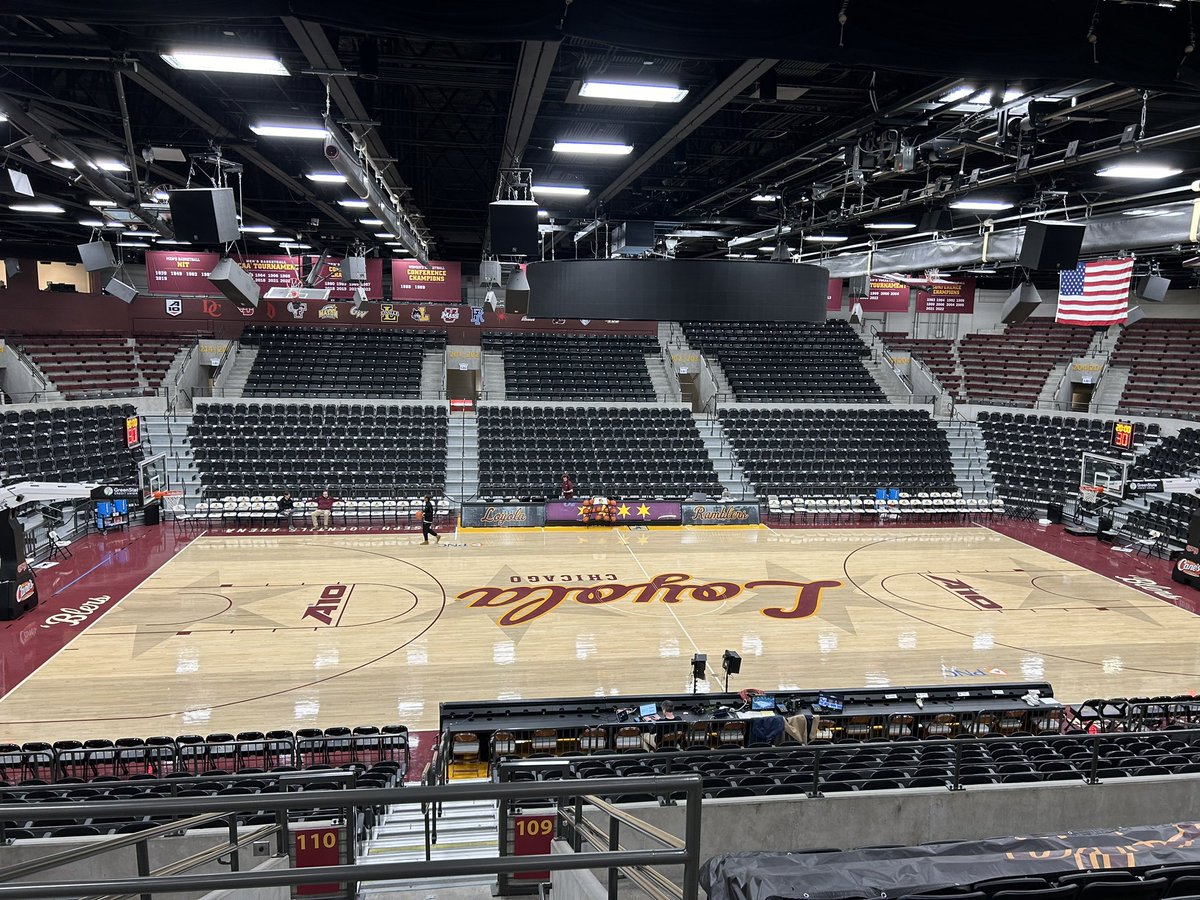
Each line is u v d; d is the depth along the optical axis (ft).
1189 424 81.97
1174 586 59.11
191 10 18.48
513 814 20.20
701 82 33.04
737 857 15.02
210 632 47.19
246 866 20.27
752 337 112.68
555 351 105.19
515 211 43.06
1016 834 23.21
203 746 32.35
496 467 80.79
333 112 39.37
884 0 20.57
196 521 74.28
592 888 13.17
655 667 43.52
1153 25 21.94
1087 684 42.45
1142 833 16.44
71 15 18.34
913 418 94.32
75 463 72.13
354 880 6.58
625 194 62.85
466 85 34.86
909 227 63.41
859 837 22.36
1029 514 82.74
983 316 119.96
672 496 79.46
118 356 92.53
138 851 11.34
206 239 34.91
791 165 50.65
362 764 33.47
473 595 54.49
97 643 45.24
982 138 37.40
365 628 48.26
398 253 96.68
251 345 99.55
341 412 87.15
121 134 44.16
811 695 37.47
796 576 60.23
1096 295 61.26
